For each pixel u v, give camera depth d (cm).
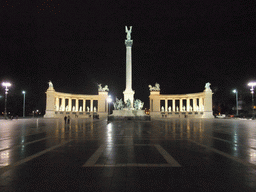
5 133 2281
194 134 2200
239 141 1688
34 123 4234
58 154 1177
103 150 1295
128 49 5978
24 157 1103
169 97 8931
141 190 658
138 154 1176
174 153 1205
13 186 693
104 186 690
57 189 667
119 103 5931
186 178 770
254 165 949
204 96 7519
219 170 870
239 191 653
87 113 8400
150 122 4675
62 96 8138
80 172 838
